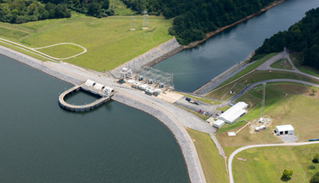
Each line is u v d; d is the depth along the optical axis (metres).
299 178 148.50
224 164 159.75
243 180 150.25
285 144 169.62
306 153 162.00
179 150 171.25
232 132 182.25
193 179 149.38
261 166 157.75
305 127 181.12
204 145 171.38
